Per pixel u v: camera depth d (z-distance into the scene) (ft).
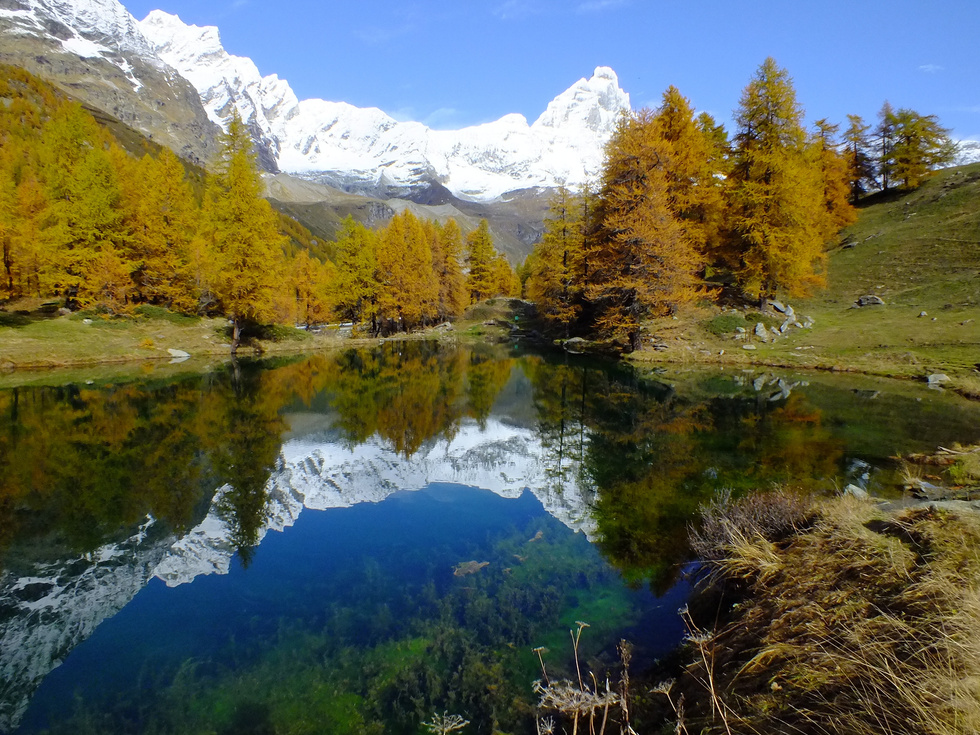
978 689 8.61
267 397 67.36
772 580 16.55
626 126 88.53
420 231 182.80
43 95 418.10
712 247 98.89
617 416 52.95
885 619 11.75
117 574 23.47
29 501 31.78
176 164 136.87
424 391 72.84
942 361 67.62
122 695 15.80
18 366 85.56
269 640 18.60
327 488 34.58
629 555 23.80
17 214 109.40
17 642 18.53
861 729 9.14
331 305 189.47
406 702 15.37
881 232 129.49
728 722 11.31
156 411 57.47
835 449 37.58
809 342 84.28
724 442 40.91
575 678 15.99
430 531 27.96
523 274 311.06
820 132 136.36
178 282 125.08
